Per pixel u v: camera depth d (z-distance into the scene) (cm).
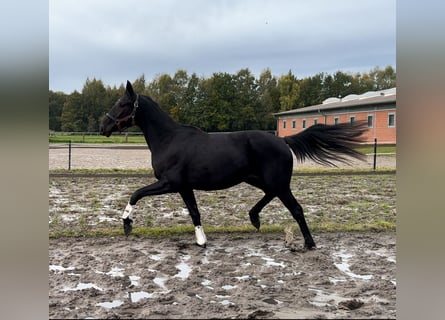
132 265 423
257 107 5775
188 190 501
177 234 550
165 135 494
